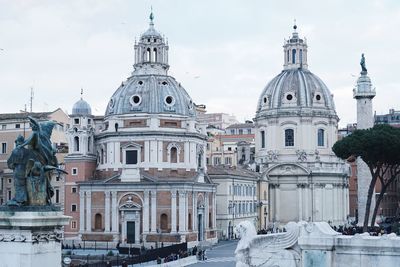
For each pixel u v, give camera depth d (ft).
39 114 408.05
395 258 70.28
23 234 73.72
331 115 465.06
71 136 357.61
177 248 282.15
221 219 389.60
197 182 338.54
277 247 74.23
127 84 359.46
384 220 465.88
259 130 476.95
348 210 484.33
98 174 354.33
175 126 348.18
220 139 607.37
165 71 366.84
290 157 458.91
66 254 284.82
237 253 75.31
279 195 461.78
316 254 72.79
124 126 345.72
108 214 336.08
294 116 458.91
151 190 329.93
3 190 376.48
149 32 366.43
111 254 280.10
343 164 468.75
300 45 480.23
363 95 319.88
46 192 78.59
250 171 451.94
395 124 606.96
